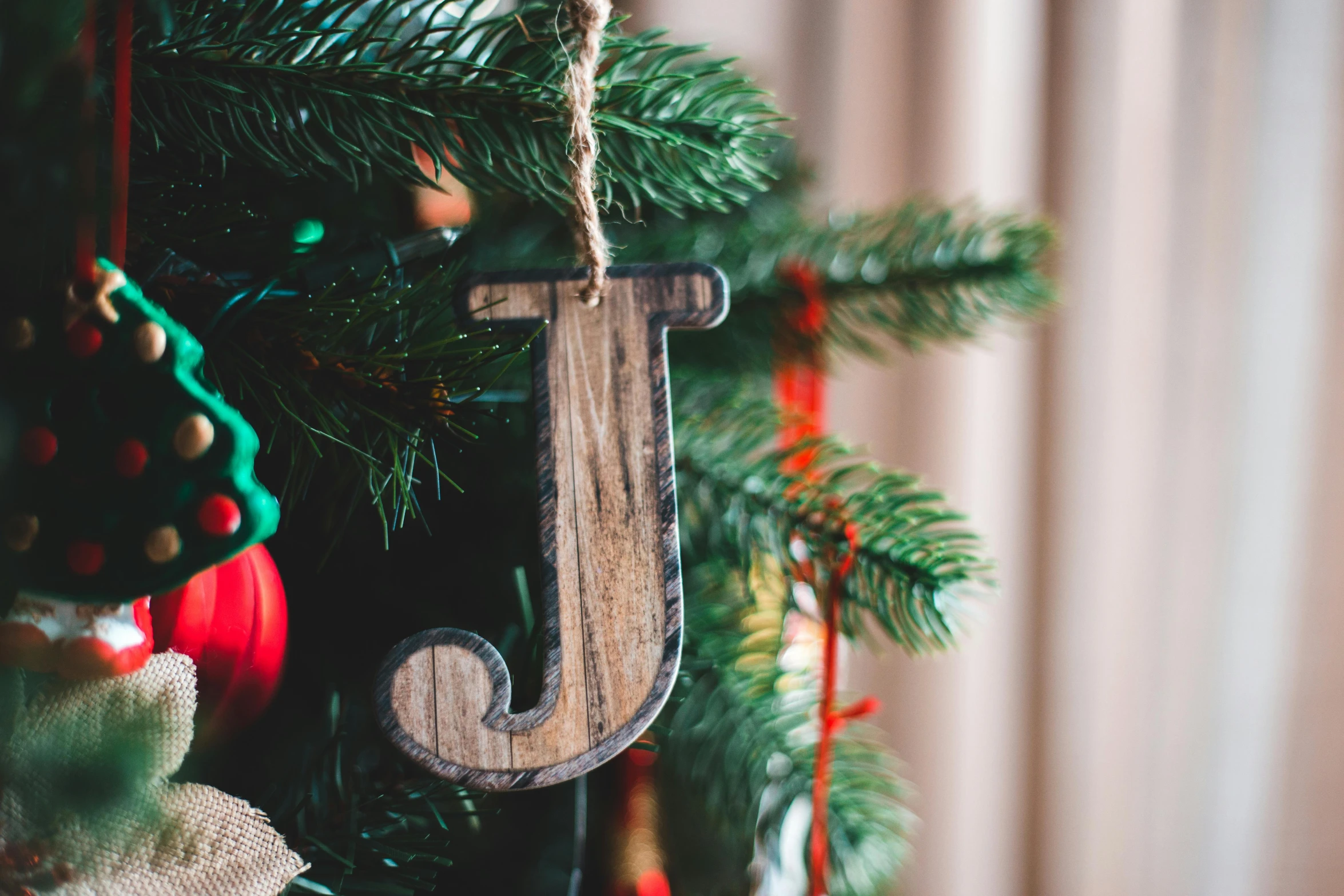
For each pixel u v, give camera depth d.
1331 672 0.62
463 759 0.37
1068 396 0.65
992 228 0.48
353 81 0.37
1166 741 0.65
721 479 0.44
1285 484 0.61
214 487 0.33
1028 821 0.67
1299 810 0.62
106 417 0.33
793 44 0.63
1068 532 0.65
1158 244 0.62
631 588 0.37
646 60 0.40
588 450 0.37
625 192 0.45
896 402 0.67
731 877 0.47
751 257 0.49
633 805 0.46
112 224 0.34
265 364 0.37
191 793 0.35
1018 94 0.63
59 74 0.32
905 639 0.43
